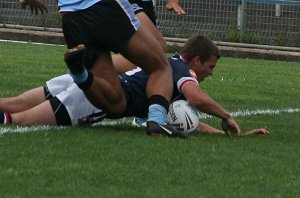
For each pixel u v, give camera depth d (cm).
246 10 5975
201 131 1988
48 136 1797
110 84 1897
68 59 1780
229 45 5891
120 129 1962
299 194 1404
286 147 1841
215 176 1496
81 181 1409
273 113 2519
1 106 2009
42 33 5922
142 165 1549
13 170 1466
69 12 1934
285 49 5831
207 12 6031
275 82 3731
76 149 1662
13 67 3641
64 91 1994
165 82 1917
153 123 1867
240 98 2950
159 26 6069
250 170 1563
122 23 1905
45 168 1488
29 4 2091
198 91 1941
